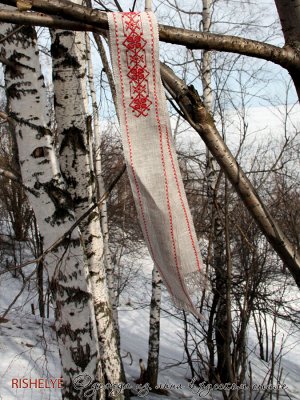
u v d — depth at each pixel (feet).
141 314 36.65
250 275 15.79
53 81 12.26
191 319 26.25
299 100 4.27
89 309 10.53
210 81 20.57
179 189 3.93
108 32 3.71
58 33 11.80
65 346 10.61
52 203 10.00
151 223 4.07
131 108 3.79
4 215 41.50
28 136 9.84
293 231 10.51
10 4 3.56
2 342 22.09
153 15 3.69
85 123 12.63
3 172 10.46
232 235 16.78
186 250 4.05
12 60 9.59
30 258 38.99
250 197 3.92
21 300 32.83
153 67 3.72
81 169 12.57
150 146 3.86
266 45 3.92
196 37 3.74
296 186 16.83
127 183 27.40
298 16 4.04
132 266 39.65
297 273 4.09
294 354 30.09
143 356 27.86
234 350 14.89
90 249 13.16
